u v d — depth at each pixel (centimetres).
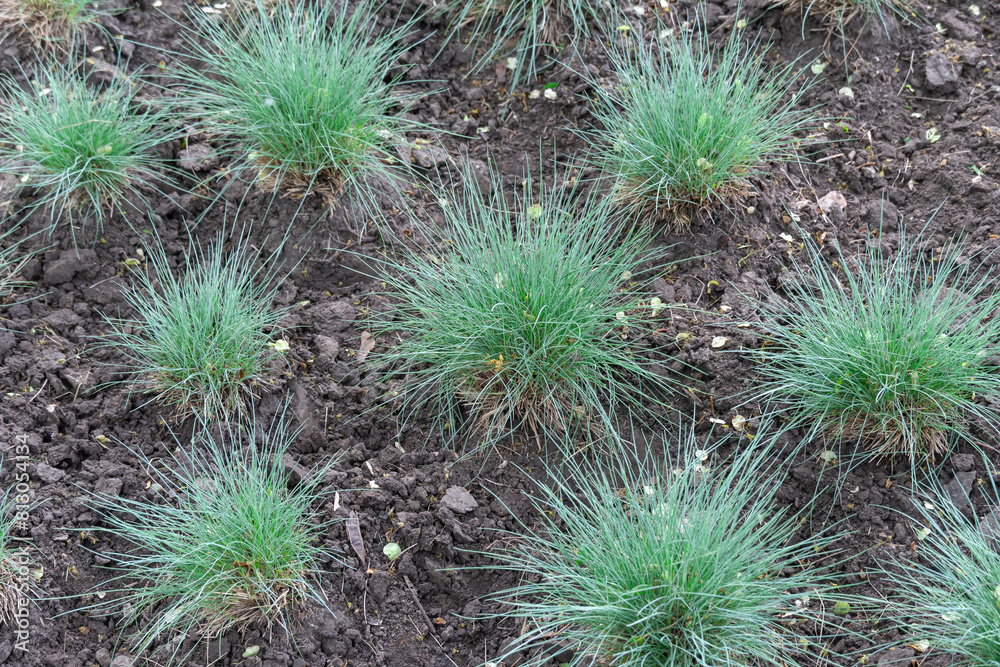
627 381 195
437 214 208
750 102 203
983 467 185
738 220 203
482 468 190
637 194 204
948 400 185
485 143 214
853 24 214
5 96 208
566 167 212
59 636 179
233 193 208
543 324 188
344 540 184
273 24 213
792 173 209
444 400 194
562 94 215
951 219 203
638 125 203
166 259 203
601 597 173
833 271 200
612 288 194
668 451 189
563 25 218
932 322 184
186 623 179
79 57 213
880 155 210
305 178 205
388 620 181
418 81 218
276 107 200
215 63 208
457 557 184
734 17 218
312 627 179
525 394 192
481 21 219
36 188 204
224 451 188
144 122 208
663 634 173
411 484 188
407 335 198
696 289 200
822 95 213
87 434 190
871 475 186
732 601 174
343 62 208
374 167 205
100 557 184
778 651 177
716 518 177
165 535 181
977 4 216
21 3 212
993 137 205
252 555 179
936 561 180
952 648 173
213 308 192
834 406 188
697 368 194
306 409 192
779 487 187
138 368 194
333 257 203
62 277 200
